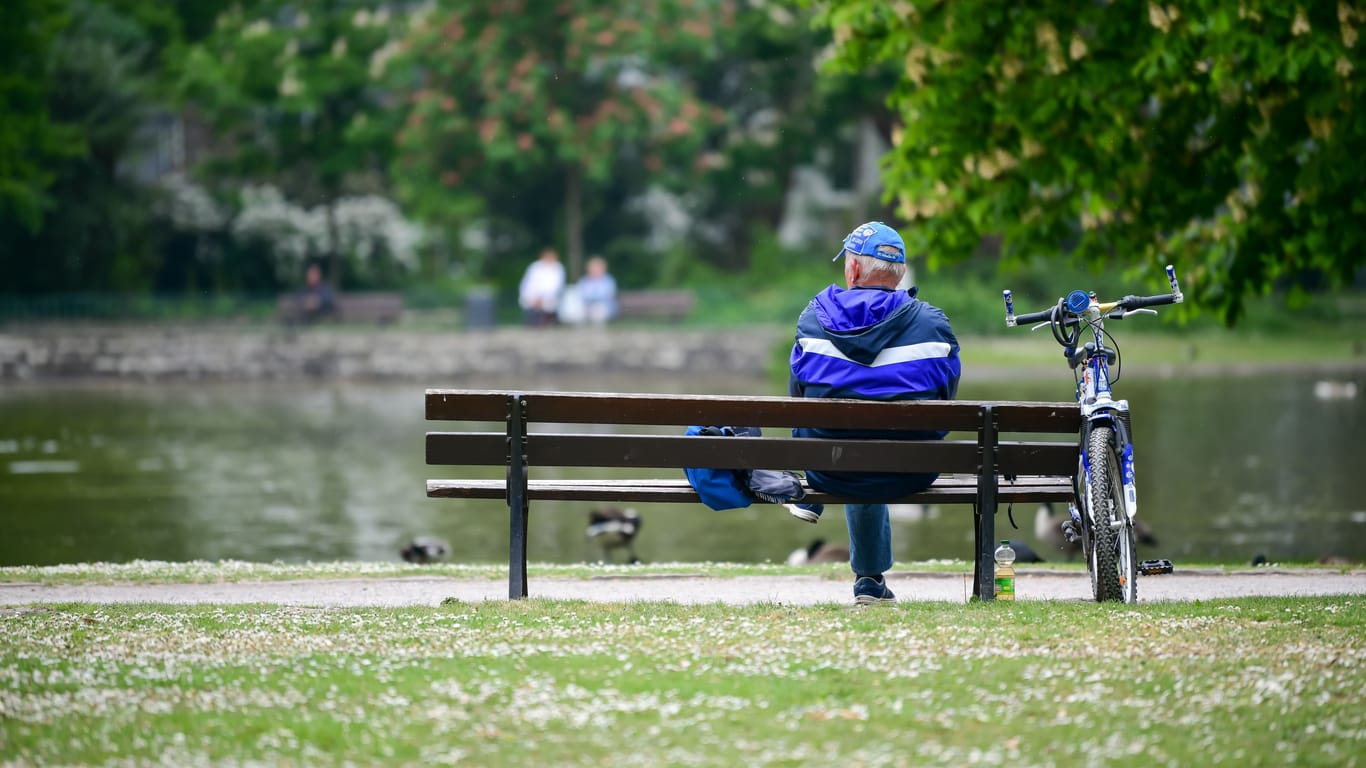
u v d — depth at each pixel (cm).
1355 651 1708
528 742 1407
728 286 12975
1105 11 3756
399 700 1538
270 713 1504
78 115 11800
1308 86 3609
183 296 11788
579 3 11394
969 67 3884
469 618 1956
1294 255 4091
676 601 2300
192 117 14788
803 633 1817
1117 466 2094
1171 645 1738
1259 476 5578
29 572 2814
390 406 8481
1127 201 4072
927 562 2945
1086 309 2095
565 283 12706
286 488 5653
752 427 2080
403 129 12075
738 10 13275
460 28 11619
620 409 2059
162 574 2752
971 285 11650
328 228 12756
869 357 2070
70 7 12100
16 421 7688
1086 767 1338
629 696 1545
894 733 1427
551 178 13288
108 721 1473
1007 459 2077
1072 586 2553
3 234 11688
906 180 4278
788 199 14788
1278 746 1387
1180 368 9550
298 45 11975
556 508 5388
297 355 9844
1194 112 3912
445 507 5312
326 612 2056
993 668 1639
